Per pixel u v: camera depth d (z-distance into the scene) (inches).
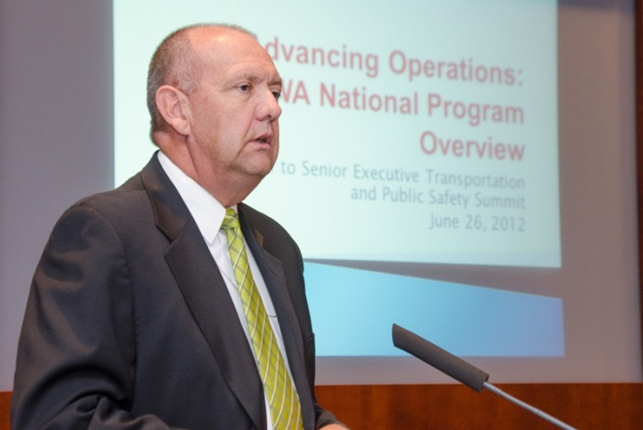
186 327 73.2
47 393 67.9
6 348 131.6
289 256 88.5
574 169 172.1
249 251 83.7
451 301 158.2
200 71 79.4
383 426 148.2
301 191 149.3
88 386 68.3
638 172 175.8
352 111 154.4
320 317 148.9
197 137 79.4
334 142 152.5
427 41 161.9
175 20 142.9
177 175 80.7
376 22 158.2
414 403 150.7
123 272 72.4
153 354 72.6
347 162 153.2
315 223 149.7
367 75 156.6
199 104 79.0
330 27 154.6
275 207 147.4
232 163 78.7
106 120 138.7
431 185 158.9
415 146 158.4
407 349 78.7
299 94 150.9
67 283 71.6
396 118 157.6
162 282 73.7
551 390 160.2
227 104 78.5
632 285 174.6
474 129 163.6
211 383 72.8
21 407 67.4
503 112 166.6
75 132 137.3
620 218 175.0
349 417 146.4
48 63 137.0
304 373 80.2
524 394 158.2
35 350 69.6
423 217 157.6
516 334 162.9
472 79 164.7
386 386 148.9
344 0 156.0
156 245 74.8
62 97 137.2
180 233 76.4
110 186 138.1
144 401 72.1
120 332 71.6
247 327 77.4
